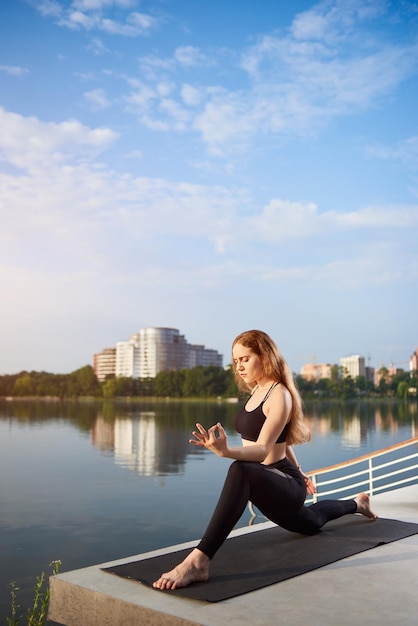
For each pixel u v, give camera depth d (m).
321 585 2.72
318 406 138.62
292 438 3.23
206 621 2.33
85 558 14.10
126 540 16.50
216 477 33.28
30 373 154.00
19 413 118.00
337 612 2.42
